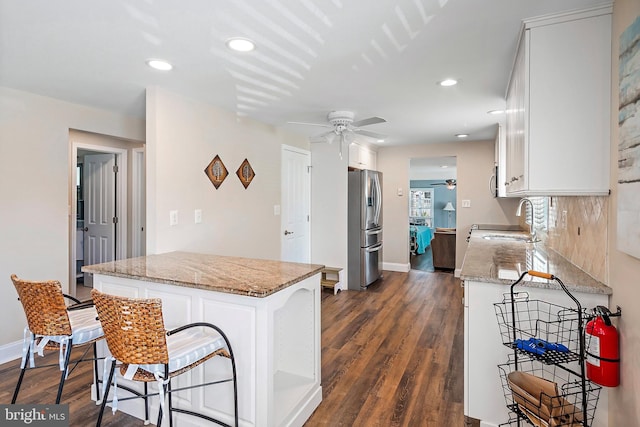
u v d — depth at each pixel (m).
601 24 1.59
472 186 5.64
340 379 2.52
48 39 1.91
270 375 1.77
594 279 1.76
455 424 2.00
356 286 5.00
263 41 1.96
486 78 2.55
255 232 3.93
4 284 2.74
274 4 1.59
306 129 4.44
